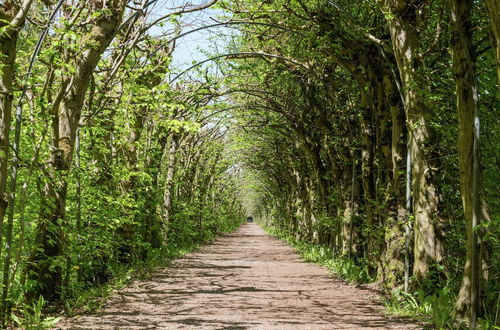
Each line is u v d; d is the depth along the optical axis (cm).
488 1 488
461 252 954
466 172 683
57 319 694
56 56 727
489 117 779
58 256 768
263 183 5650
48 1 808
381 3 877
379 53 1121
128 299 946
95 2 822
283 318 775
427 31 970
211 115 1909
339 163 1795
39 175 746
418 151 893
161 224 2003
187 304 902
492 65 773
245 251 2456
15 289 778
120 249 1382
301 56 1528
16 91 724
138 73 1125
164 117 1230
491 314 682
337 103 1570
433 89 898
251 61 1739
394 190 1063
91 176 1066
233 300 958
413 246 997
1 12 645
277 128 2350
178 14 953
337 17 1148
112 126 1109
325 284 1221
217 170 3944
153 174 1648
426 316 770
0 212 600
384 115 1153
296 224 3347
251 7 1243
